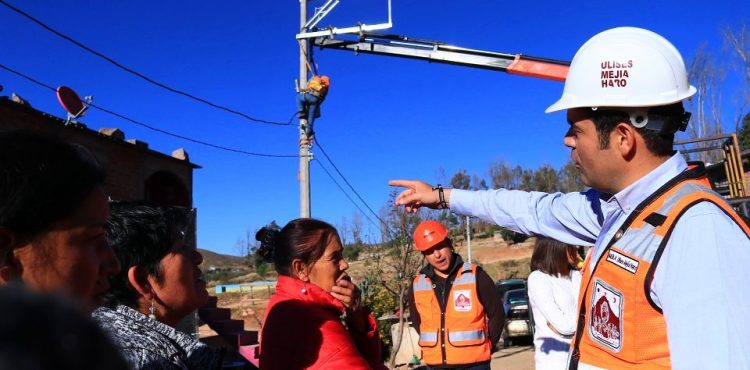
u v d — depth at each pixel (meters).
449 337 4.99
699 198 1.58
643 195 1.72
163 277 1.82
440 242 5.08
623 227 1.72
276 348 2.21
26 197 1.08
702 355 1.40
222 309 10.92
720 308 1.41
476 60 9.61
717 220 1.51
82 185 1.18
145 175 10.83
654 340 1.60
